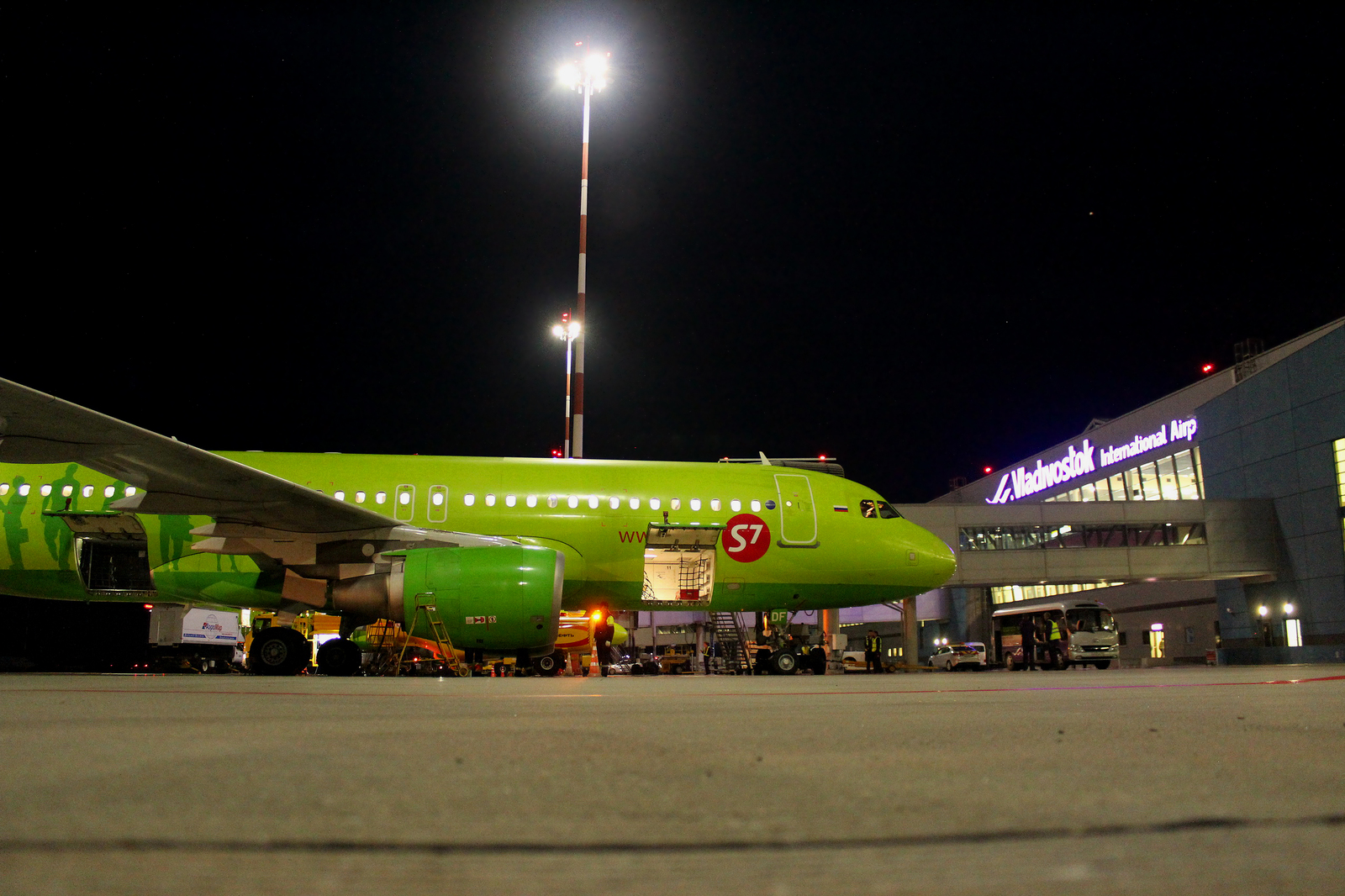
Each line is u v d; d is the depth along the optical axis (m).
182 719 3.82
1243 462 40.91
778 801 1.65
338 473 17.23
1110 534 39.16
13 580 16.69
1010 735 3.03
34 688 7.26
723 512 18.33
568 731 3.24
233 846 1.26
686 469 18.88
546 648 14.44
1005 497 58.84
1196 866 1.15
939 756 2.40
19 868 1.12
